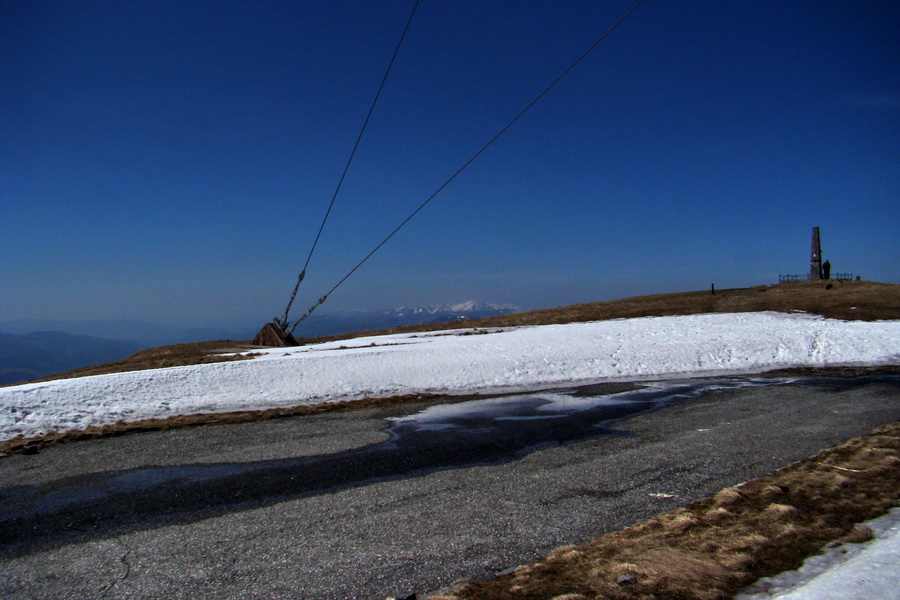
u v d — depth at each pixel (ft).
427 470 33.53
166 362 105.09
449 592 17.30
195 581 19.62
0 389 62.03
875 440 33.76
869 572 15.64
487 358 81.41
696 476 29.27
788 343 94.38
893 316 124.47
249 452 38.91
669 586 16.17
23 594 19.39
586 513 24.53
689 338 99.60
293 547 22.24
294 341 168.25
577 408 53.31
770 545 18.86
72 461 38.04
